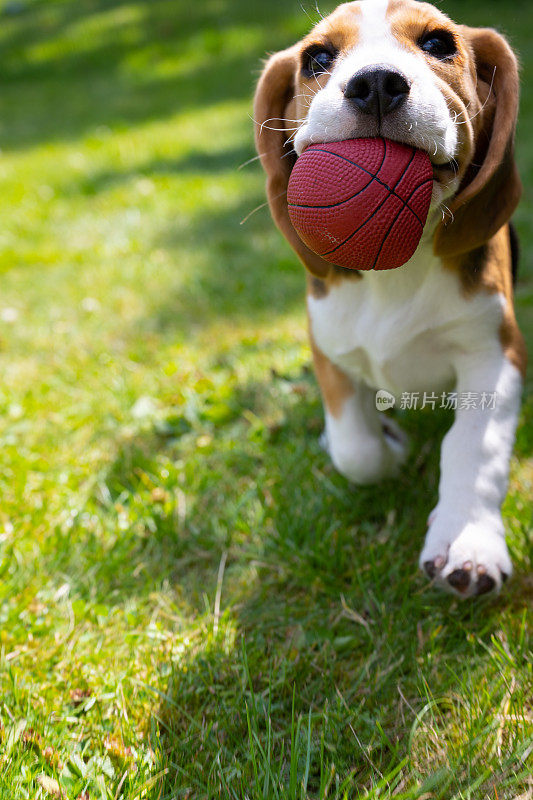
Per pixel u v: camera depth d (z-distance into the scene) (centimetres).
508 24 319
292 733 77
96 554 94
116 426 111
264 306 143
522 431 101
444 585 85
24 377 123
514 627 84
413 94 77
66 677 83
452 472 85
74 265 171
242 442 107
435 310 86
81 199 217
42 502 100
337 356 91
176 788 76
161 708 81
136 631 87
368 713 79
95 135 293
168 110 321
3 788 76
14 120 346
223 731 80
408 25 82
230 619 87
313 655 84
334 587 89
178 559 94
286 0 457
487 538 83
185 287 154
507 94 84
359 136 77
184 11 479
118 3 550
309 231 78
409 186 77
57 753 78
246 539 95
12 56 477
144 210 203
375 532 95
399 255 78
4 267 171
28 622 88
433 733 77
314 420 108
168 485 102
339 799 75
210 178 223
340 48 82
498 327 87
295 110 86
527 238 148
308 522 95
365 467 94
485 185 83
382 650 84
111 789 76
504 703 78
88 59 445
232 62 384
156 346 131
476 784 73
